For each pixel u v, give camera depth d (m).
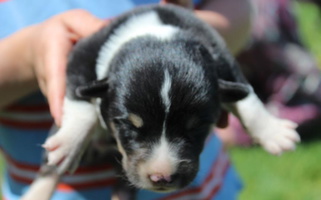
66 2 0.51
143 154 0.41
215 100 0.42
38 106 0.48
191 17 0.46
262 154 0.94
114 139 0.45
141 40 0.43
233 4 0.56
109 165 0.48
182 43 0.42
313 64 1.11
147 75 0.41
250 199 0.82
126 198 0.46
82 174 0.47
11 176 0.50
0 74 0.47
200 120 0.41
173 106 0.40
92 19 0.47
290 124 0.47
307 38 1.58
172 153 0.40
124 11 0.51
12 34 0.50
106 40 0.45
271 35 1.09
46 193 0.45
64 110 0.44
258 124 0.46
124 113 0.41
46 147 0.43
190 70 0.41
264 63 1.09
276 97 1.07
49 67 0.44
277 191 0.83
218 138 0.55
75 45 0.45
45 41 0.45
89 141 0.45
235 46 0.56
